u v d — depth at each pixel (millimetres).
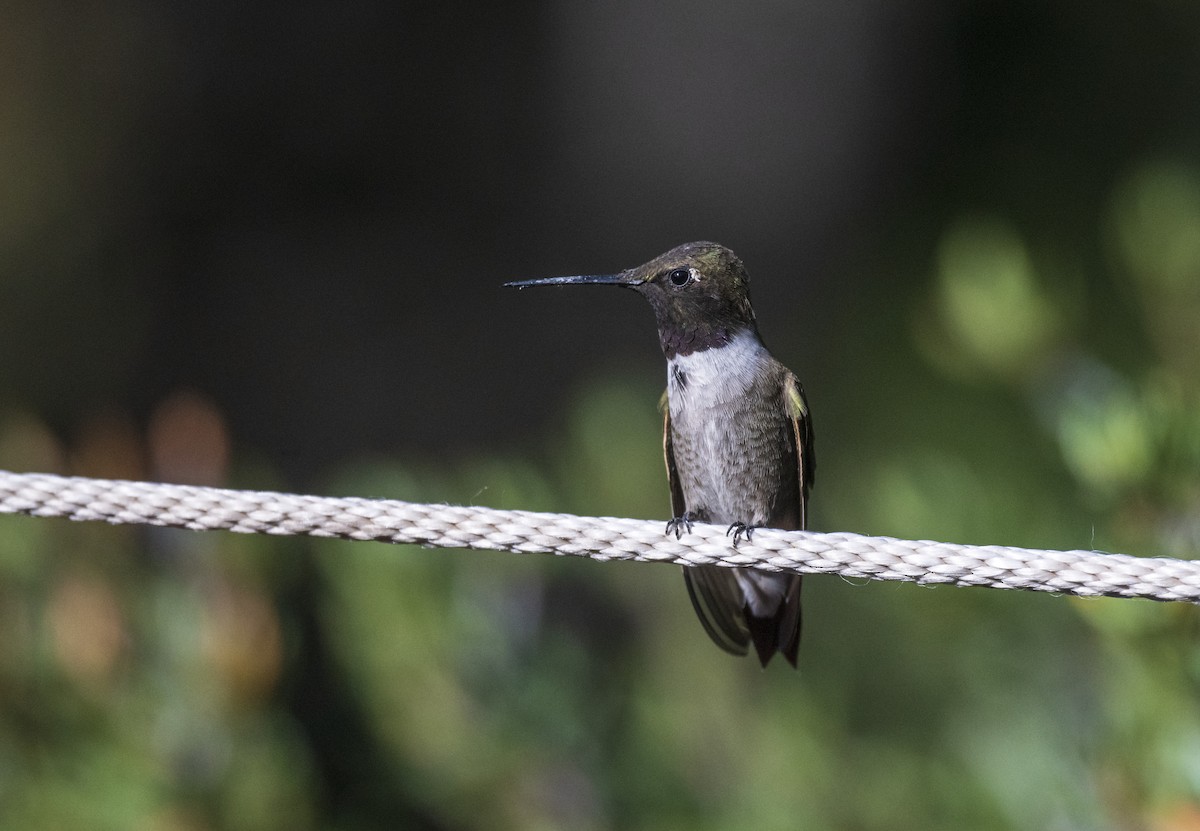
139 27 20391
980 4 24156
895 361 19625
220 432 7453
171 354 19453
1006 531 8820
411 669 8078
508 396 19484
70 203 20406
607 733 8648
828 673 10172
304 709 9039
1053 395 8570
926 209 23172
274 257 19703
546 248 21125
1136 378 13922
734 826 8445
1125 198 9297
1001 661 8703
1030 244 22344
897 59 23516
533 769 8289
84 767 7438
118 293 19844
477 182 20922
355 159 20234
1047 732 7949
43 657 7438
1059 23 24156
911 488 8453
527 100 21297
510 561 8367
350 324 19469
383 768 8633
